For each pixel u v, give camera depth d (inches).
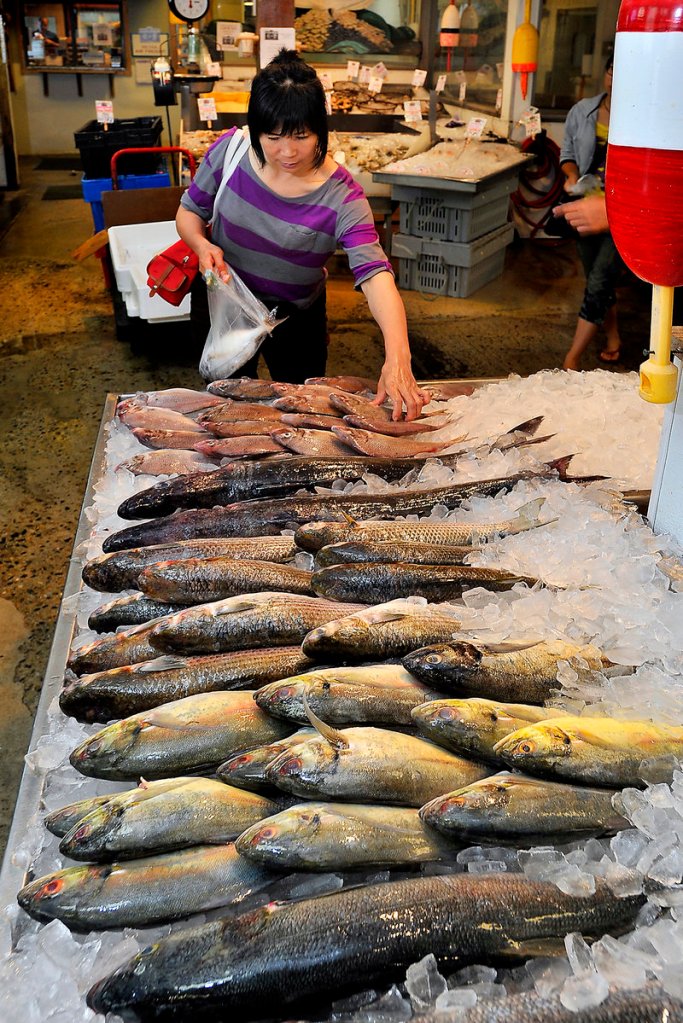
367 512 75.0
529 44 270.7
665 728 50.3
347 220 105.2
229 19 324.2
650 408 94.7
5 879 48.9
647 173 45.9
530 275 290.2
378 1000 40.6
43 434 184.2
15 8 464.1
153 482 84.9
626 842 45.5
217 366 111.5
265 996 40.6
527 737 48.4
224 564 66.2
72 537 150.5
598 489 75.5
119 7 466.9
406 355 96.4
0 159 409.7
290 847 45.3
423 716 51.1
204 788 49.8
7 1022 40.4
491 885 43.4
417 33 317.7
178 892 45.9
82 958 43.0
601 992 38.4
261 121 94.9
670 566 65.7
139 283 201.3
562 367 217.8
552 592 62.9
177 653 60.2
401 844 46.4
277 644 61.1
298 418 90.4
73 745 57.2
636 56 44.2
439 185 250.2
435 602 64.3
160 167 265.0
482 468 81.4
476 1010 38.2
